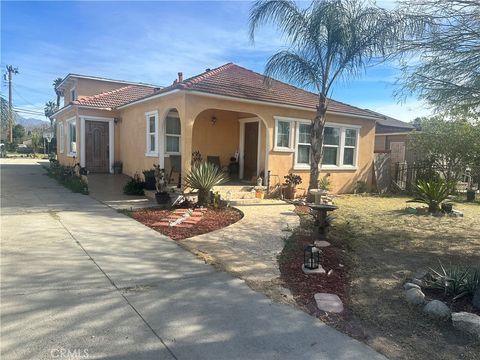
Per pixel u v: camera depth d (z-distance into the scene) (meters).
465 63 5.96
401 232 8.08
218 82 12.17
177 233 7.31
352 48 10.41
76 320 3.58
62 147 20.53
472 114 6.79
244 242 6.82
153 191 11.54
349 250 6.54
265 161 13.07
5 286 4.36
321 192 9.88
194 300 4.16
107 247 6.12
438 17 5.96
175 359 3.00
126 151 16.06
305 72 11.13
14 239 6.40
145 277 4.82
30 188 13.22
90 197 11.40
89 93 20.02
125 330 3.42
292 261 5.73
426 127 17.30
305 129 14.10
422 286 4.68
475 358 3.18
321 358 3.11
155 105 12.73
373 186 16.72
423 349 3.30
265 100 12.25
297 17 10.63
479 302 4.01
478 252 6.59
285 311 3.98
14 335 3.26
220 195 11.12
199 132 14.20
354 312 4.04
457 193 15.91
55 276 4.73
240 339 3.36
